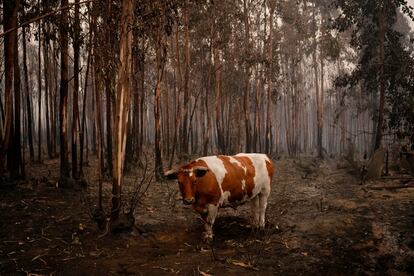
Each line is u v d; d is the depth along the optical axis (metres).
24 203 7.95
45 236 6.23
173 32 20.42
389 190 11.25
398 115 18.14
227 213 8.21
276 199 10.18
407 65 18.25
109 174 11.98
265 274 5.02
